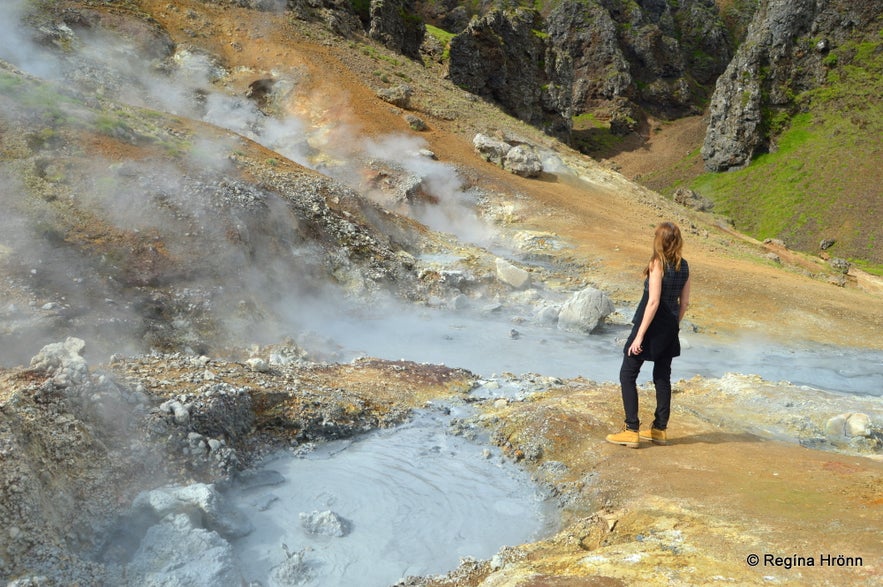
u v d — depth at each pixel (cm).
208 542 415
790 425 719
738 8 16700
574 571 372
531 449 605
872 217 8650
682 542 397
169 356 766
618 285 2091
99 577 382
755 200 9712
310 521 474
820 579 333
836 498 441
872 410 755
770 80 10906
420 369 873
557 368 1183
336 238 1694
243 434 603
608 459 562
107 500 437
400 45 5444
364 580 418
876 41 10862
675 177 11056
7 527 361
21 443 404
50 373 516
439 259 1977
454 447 634
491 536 476
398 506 516
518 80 6338
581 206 3222
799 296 2081
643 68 13538
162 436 517
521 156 3462
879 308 2056
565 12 13175
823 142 10169
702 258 2603
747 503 445
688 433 630
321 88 3528
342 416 671
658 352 571
